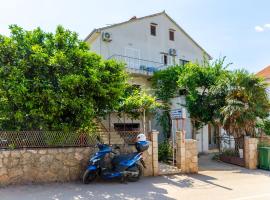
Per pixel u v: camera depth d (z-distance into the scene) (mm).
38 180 9914
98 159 10094
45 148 10156
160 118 21094
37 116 10578
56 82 10914
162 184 10430
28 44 11055
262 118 16750
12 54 10758
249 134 15828
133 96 13953
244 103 16141
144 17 25609
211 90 18016
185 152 12789
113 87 11539
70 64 10938
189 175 12359
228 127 16156
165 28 27109
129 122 19562
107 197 8531
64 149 10391
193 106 19297
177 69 20797
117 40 23609
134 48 24547
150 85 22906
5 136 9781
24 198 8148
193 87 18781
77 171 10516
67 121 11195
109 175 10297
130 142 11852
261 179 11758
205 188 10023
